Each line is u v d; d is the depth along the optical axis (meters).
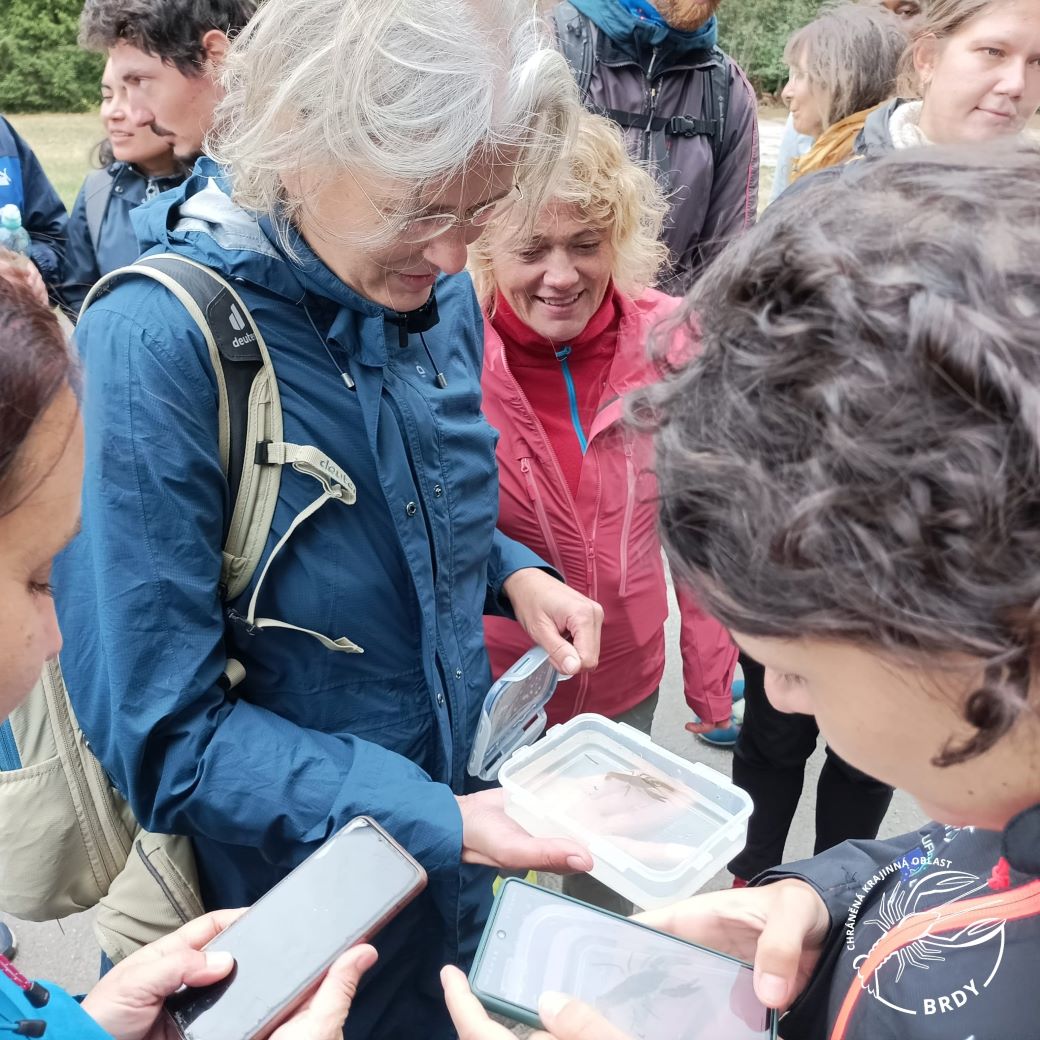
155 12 2.24
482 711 1.40
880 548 0.43
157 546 1.08
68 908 1.40
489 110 1.02
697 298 0.56
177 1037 1.01
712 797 1.31
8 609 0.66
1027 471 0.41
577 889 1.99
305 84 1.00
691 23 2.87
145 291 1.12
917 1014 0.69
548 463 1.84
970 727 0.49
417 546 1.26
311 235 1.12
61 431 0.65
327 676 1.28
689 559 0.52
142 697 1.10
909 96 2.37
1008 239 0.45
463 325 1.47
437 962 1.42
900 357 0.43
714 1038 0.87
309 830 1.16
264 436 1.15
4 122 3.42
